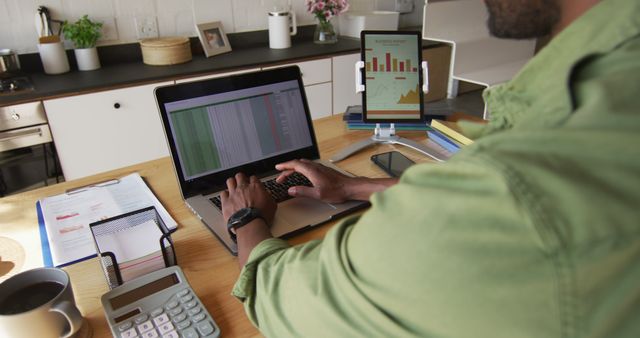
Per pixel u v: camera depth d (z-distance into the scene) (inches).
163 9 109.2
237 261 33.2
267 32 126.9
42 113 82.2
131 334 25.4
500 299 13.6
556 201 12.3
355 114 61.4
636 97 12.9
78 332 26.0
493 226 13.1
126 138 93.0
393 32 54.4
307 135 48.8
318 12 123.8
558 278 12.6
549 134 13.1
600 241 12.1
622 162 12.1
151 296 28.1
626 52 14.0
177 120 41.0
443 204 14.1
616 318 13.5
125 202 41.2
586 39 15.4
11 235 36.0
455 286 14.1
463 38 105.1
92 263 32.9
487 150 14.1
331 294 18.4
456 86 157.6
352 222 20.4
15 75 90.7
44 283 26.2
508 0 17.8
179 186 40.9
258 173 45.0
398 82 54.8
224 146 43.3
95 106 87.3
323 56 115.7
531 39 18.0
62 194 42.7
